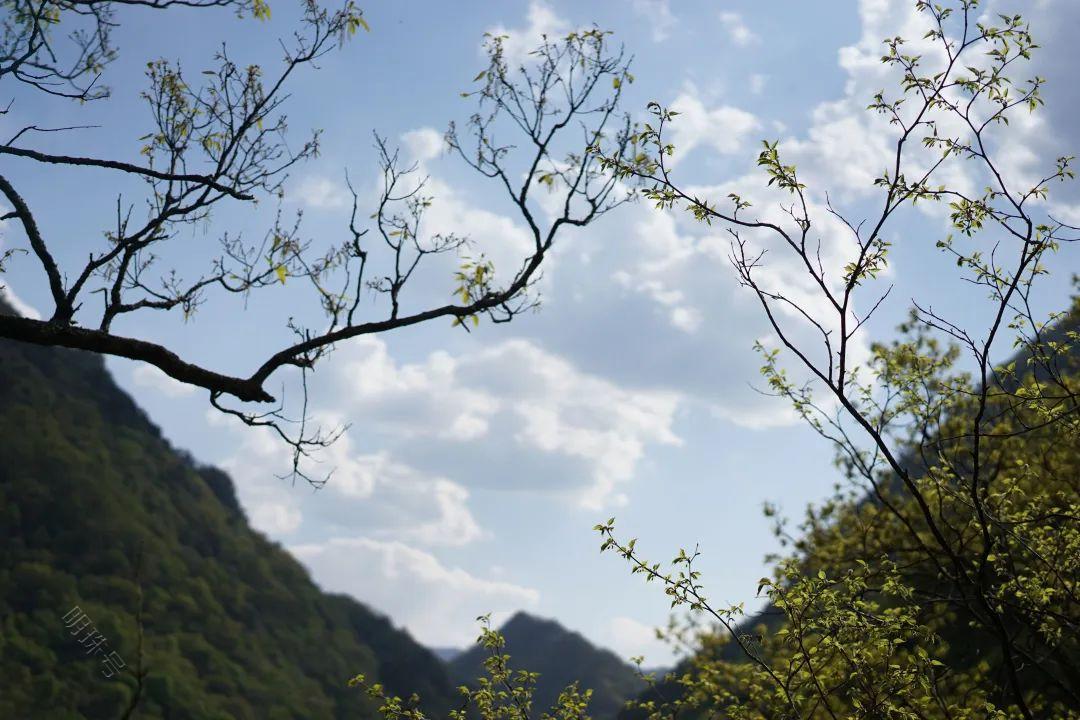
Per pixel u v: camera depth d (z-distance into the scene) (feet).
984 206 20.15
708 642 39.91
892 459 20.03
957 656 34.35
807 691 27.50
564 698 32.22
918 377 30.58
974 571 27.25
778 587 24.47
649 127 20.70
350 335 22.44
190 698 189.88
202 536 275.80
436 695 265.13
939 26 19.70
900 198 19.42
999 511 28.32
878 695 24.11
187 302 23.82
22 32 22.61
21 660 176.14
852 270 19.97
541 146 26.58
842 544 41.55
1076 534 27.20
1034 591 26.35
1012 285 19.77
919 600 31.73
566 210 25.62
